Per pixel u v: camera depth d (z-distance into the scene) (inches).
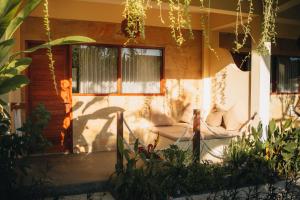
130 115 265.3
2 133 129.4
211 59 284.4
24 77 94.5
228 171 177.8
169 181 160.7
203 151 214.2
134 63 268.5
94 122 255.0
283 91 341.4
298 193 154.8
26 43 231.5
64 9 238.2
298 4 208.4
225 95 264.7
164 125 262.7
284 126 205.3
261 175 180.9
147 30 265.0
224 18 251.1
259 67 216.7
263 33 165.0
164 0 182.9
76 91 251.8
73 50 248.4
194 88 286.0
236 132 226.2
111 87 261.7
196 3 191.6
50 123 242.5
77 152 249.6
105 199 160.7
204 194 165.5
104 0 197.5
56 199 144.3
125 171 160.7
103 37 252.5
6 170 126.7
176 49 277.1
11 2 90.4
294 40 321.7
